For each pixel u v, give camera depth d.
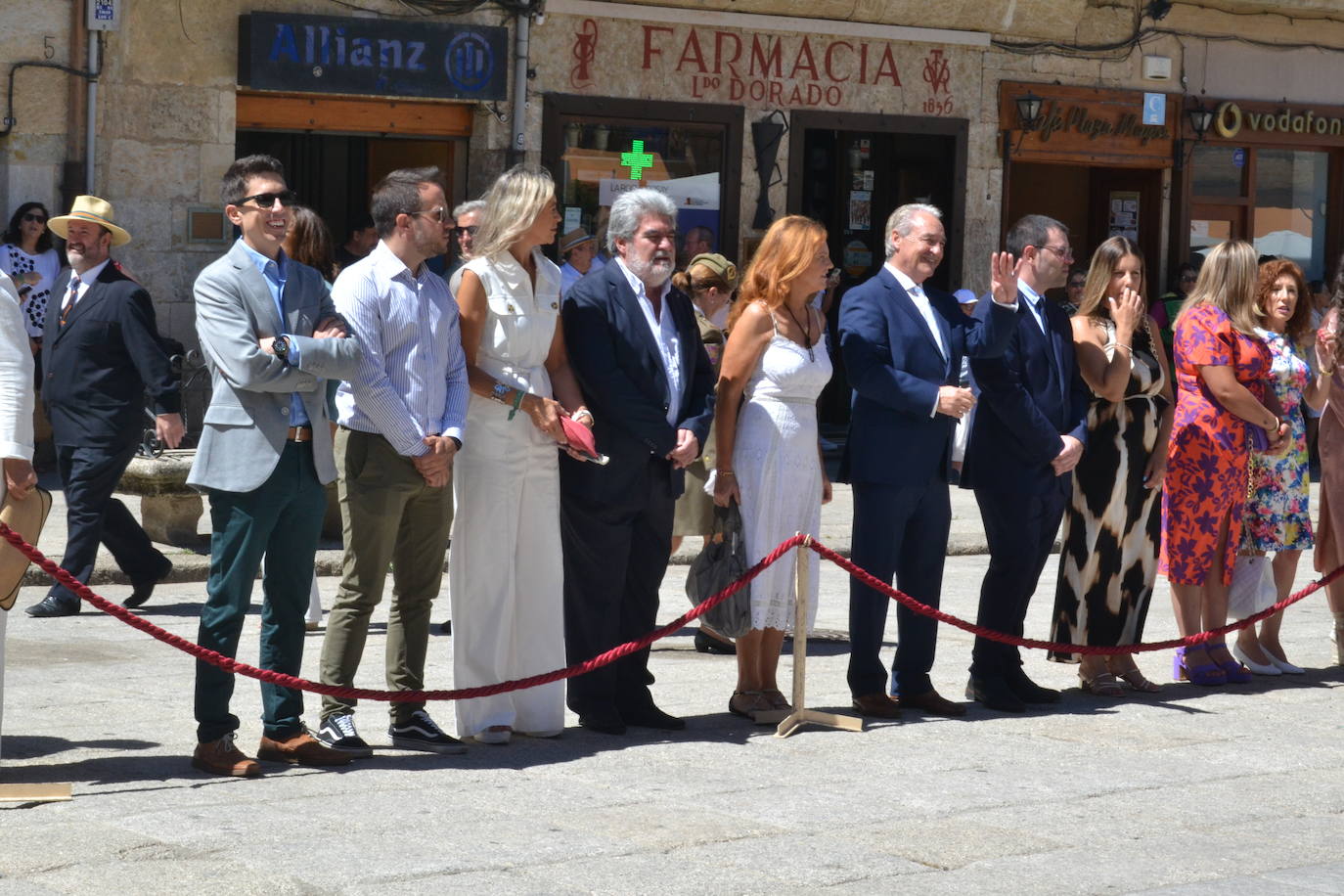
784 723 7.22
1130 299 7.88
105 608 6.02
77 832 5.51
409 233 6.46
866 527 7.48
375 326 6.39
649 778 6.45
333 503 11.52
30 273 14.05
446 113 15.63
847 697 8.05
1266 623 8.88
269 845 5.43
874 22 17.08
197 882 5.05
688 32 16.33
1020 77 18.02
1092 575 8.16
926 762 6.80
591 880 5.18
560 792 6.20
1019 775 6.63
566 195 16.08
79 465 9.41
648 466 7.10
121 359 9.44
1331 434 8.92
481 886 5.09
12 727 7.03
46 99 14.10
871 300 7.39
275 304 6.18
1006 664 7.93
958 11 17.36
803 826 5.84
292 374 6.05
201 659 6.25
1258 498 8.65
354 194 16.23
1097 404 8.09
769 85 16.72
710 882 5.20
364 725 7.23
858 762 6.76
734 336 7.30
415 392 6.46
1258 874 5.45
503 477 6.80
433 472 6.43
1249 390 8.48
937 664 9.05
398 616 6.80
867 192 18.70
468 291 6.74
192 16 14.45
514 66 15.57
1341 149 20.25
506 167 15.62
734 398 7.30
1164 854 5.64
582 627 7.16
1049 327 7.80
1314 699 8.23
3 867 5.14
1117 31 18.52
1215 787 6.54
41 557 5.95
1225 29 19.22
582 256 11.70
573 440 6.75
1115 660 8.34
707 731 7.27
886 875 5.32
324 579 10.95
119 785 6.11
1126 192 19.66
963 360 8.27
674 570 12.03
